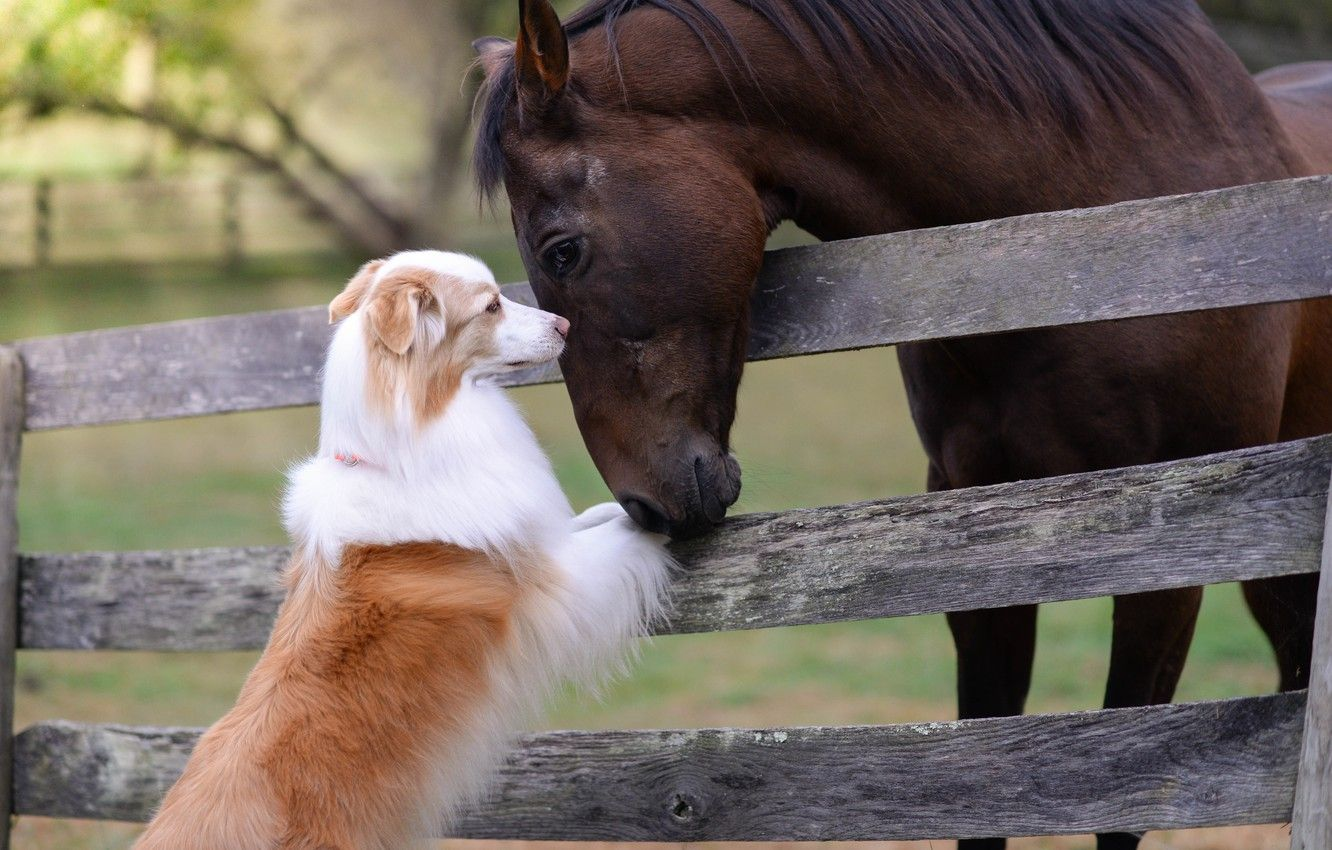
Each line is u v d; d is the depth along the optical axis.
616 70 3.62
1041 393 3.84
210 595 4.88
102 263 26.05
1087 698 7.27
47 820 6.03
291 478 4.16
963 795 3.62
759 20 3.72
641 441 3.56
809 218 3.91
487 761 3.92
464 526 3.83
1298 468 3.27
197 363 5.00
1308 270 3.27
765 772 3.85
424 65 26.64
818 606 3.74
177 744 4.82
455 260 4.02
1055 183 3.83
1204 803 3.38
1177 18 4.11
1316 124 4.70
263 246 28.48
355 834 3.55
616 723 7.27
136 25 20.08
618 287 3.52
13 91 19.48
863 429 14.69
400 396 3.85
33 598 5.18
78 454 14.65
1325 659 3.11
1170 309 3.40
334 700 3.63
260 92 24.62
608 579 3.87
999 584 3.55
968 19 3.81
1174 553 3.39
